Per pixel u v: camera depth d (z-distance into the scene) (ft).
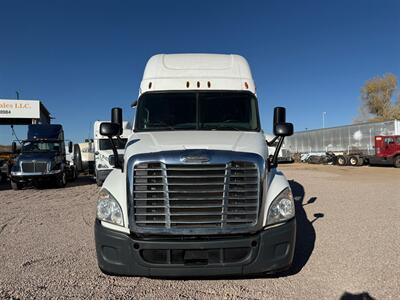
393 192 46.44
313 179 66.64
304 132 164.14
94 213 34.12
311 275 17.34
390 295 15.10
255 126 20.24
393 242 22.54
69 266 18.92
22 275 17.66
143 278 17.17
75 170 76.79
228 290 15.71
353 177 71.87
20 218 32.12
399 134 118.52
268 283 16.43
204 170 14.83
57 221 30.53
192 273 14.58
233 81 21.68
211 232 14.66
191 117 20.40
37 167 58.18
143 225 14.79
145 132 19.49
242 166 14.97
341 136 140.67
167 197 14.75
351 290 15.64
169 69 22.02
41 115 124.16
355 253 20.52
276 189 15.69
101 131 18.76
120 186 15.79
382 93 240.32
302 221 28.96
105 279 17.08
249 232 14.80
